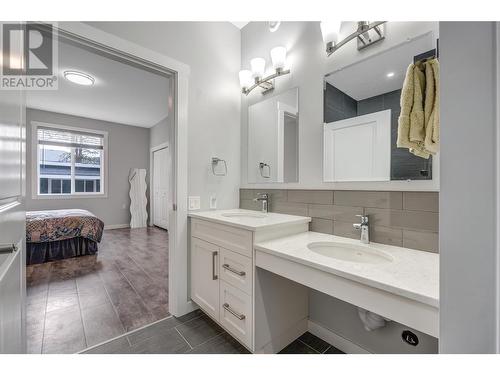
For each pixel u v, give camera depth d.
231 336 1.57
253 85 2.04
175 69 1.79
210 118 2.05
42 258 3.05
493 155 0.40
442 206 0.46
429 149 1.00
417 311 0.75
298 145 1.77
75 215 3.39
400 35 1.26
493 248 0.40
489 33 0.40
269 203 1.98
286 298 1.48
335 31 1.40
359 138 1.42
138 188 5.76
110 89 3.61
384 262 1.16
